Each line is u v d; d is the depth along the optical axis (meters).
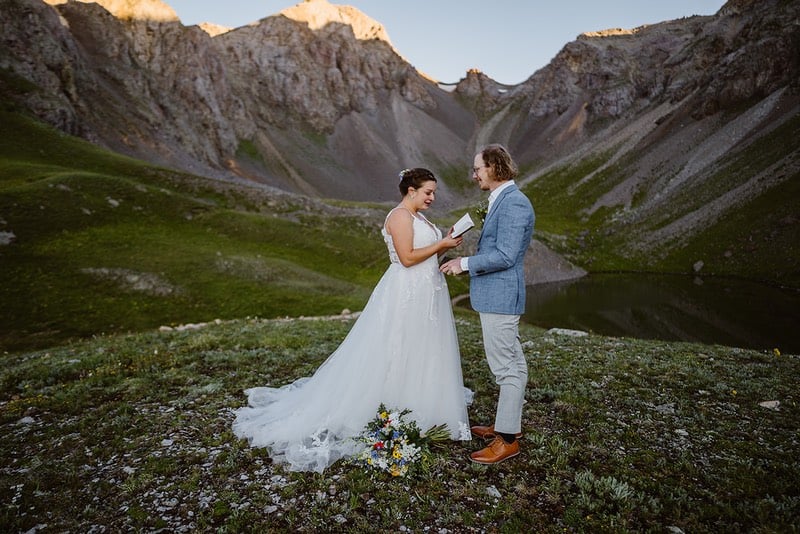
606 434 6.24
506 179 5.33
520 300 5.34
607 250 121.06
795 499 4.57
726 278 89.62
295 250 69.75
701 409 7.30
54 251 47.75
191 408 7.30
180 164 140.50
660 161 161.62
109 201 61.81
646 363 10.27
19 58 111.69
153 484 5.07
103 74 155.00
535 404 7.32
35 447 6.05
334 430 5.82
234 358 10.26
